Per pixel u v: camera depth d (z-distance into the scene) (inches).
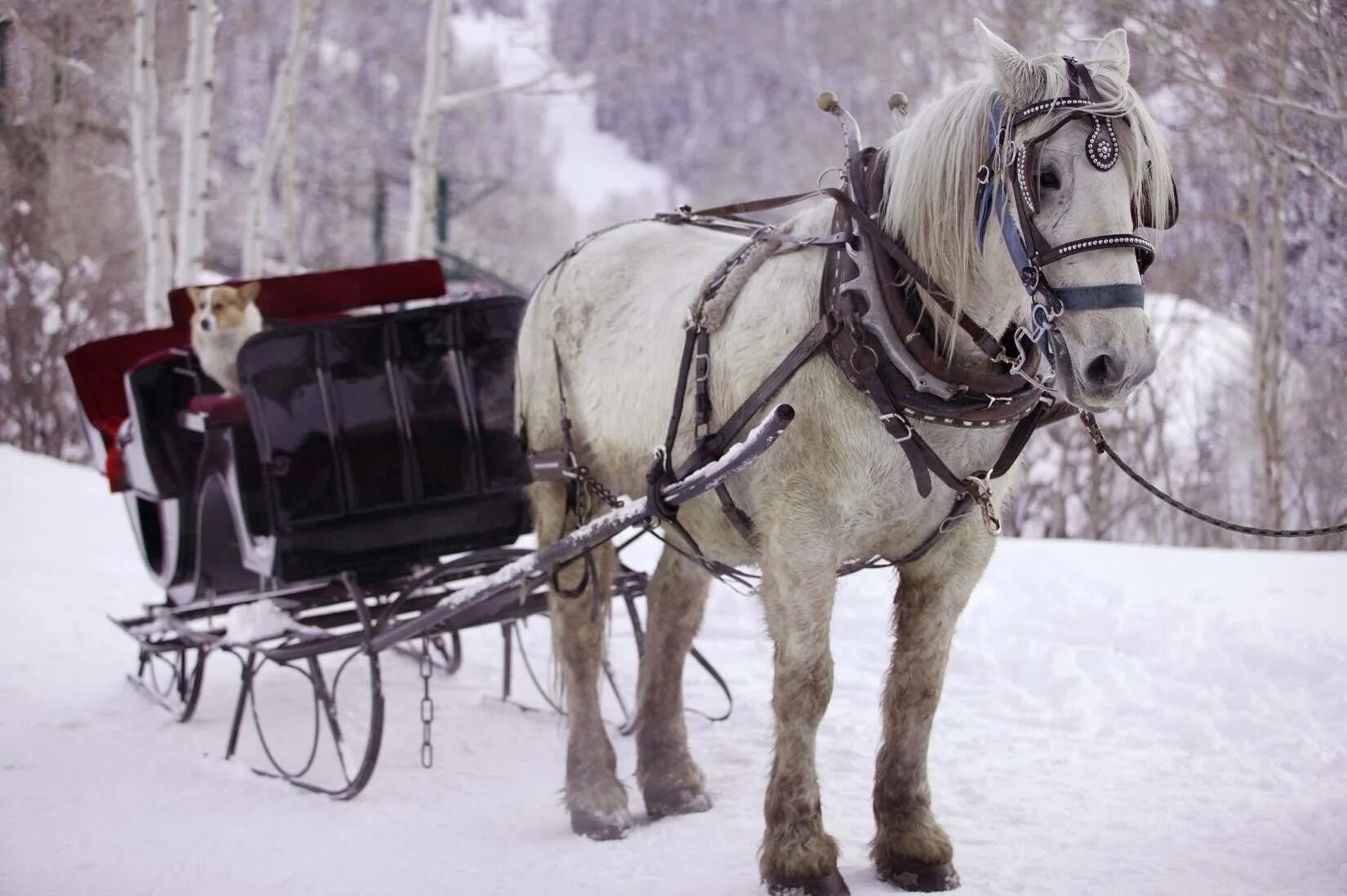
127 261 927.7
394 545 233.3
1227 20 418.6
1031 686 262.7
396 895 176.6
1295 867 169.9
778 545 160.4
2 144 744.3
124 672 304.0
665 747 208.4
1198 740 224.7
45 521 494.3
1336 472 612.4
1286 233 560.4
